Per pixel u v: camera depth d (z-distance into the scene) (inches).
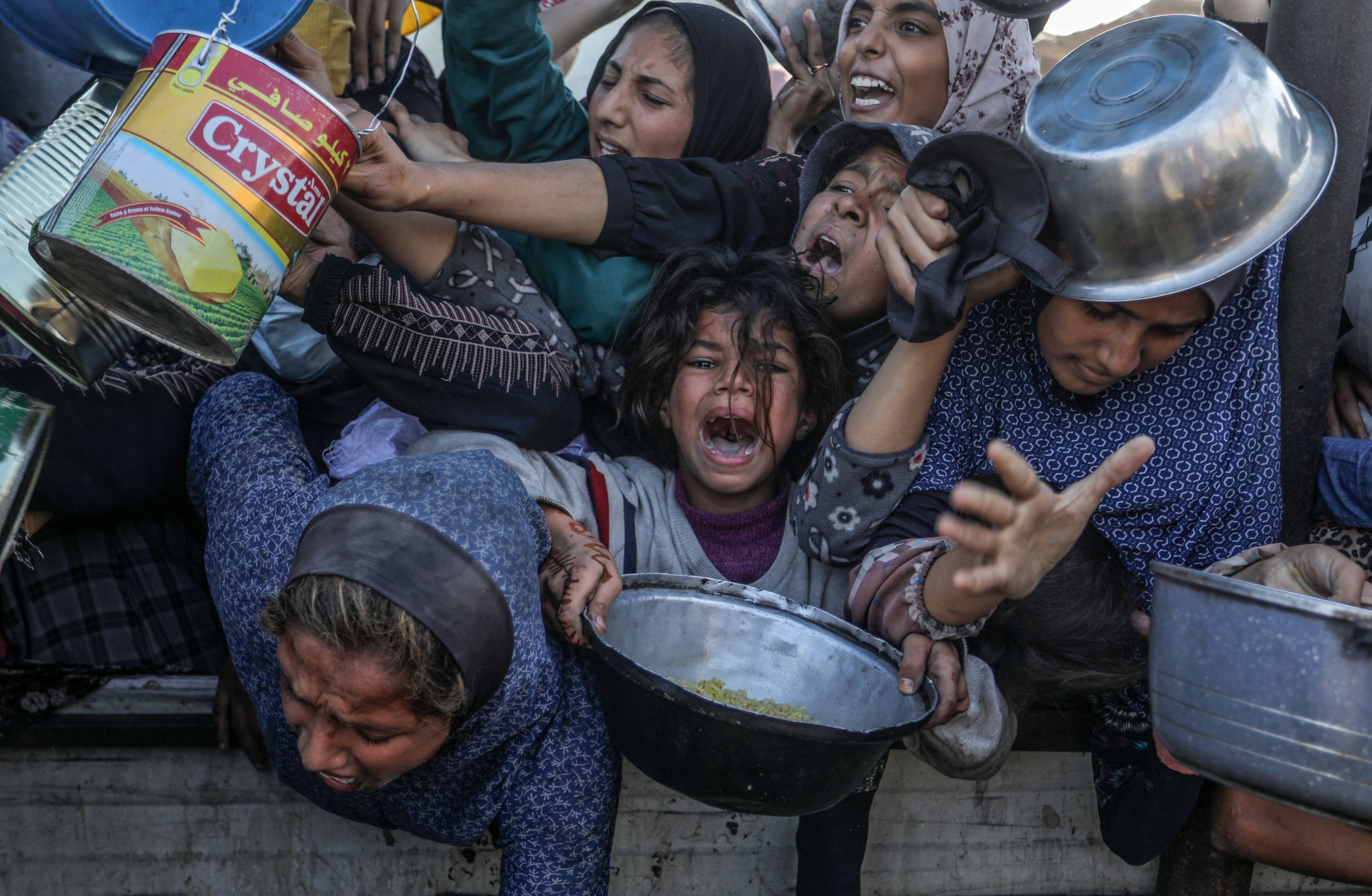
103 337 48.5
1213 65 45.9
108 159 41.8
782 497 65.3
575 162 64.6
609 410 70.8
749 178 72.1
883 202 66.2
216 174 41.9
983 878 75.7
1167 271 46.9
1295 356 61.8
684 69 80.6
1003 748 60.4
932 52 75.2
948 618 52.8
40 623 61.9
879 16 75.8
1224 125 44.4
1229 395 58.0
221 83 42.4
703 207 68.0
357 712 42.9
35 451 44.7
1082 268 48.0
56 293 46.8
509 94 79.0
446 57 80.2
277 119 42.9
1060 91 49.2
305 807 66.4
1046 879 76.9
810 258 68.1
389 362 58.8
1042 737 69.1
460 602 43.6
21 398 45.3
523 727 51.4
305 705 44.1
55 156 47.9
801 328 62.6
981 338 60.6
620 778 57.2
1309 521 64.5
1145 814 66.7
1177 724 44.2
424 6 94.7
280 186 43.1
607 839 55.9
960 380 60.8
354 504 45.0
